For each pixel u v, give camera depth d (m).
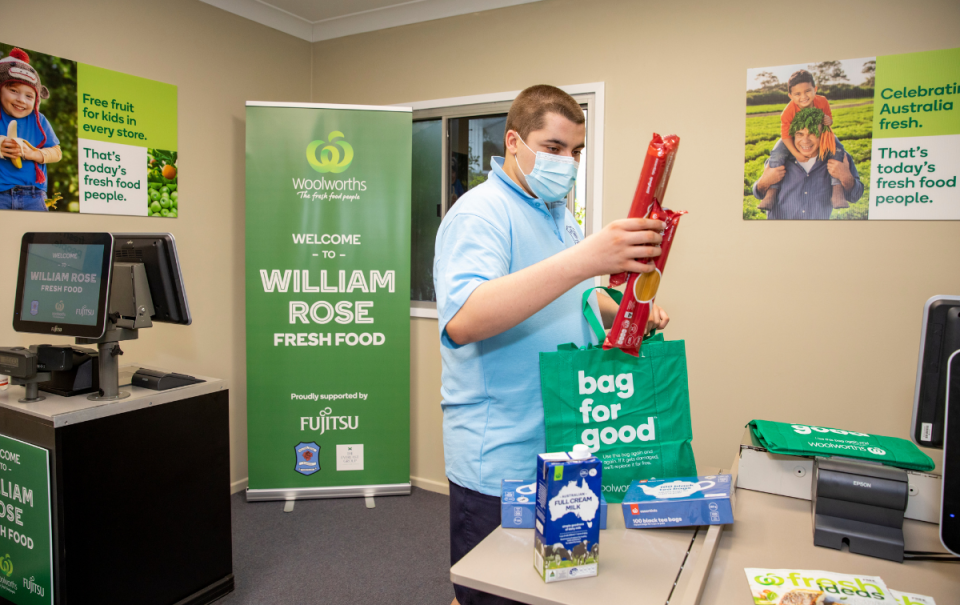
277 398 2.85
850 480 1.02
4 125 2.12
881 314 2.22
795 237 2.33
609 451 1.08
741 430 2.46
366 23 3.13
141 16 2.52
